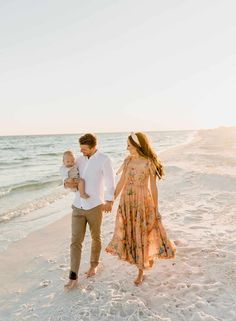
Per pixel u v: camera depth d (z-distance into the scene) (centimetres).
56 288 466
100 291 436
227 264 477
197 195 980
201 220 716
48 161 3362
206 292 411
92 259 483
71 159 450
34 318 396
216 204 854
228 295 402
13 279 520
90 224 461
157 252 439
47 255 614
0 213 1015
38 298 446
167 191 1086
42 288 475
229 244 557
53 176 2003
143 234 430
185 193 1026
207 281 439
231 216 732
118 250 438
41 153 4928
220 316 363
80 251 461
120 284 449
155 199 440
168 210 831
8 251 653
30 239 726
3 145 8712
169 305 392
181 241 576
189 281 443
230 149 2677
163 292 421
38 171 2384
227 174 1229
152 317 369
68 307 407
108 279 468
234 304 382
